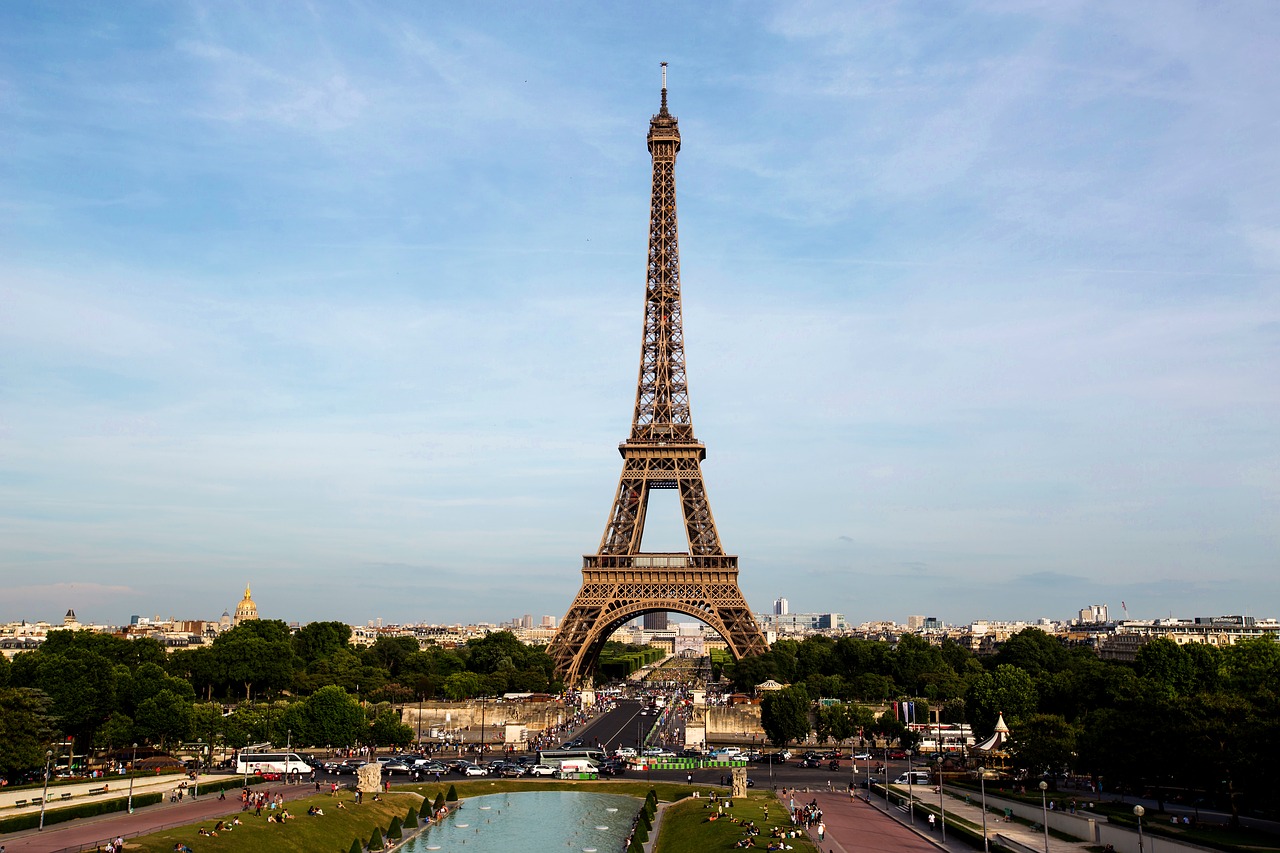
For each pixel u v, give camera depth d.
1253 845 192.00
